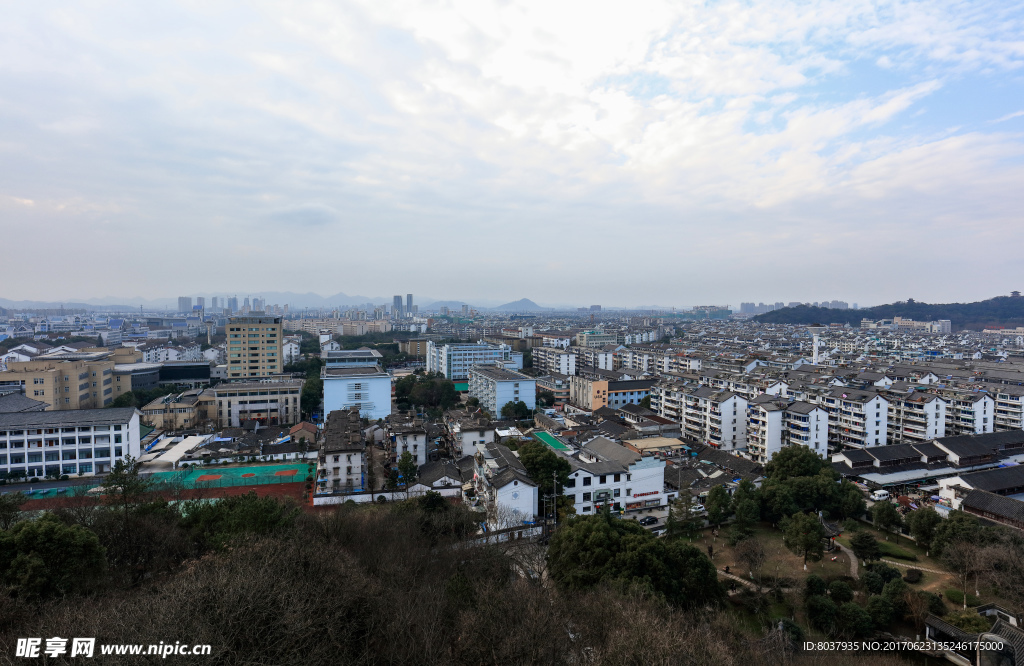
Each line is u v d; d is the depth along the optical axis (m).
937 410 115.00
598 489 84.44
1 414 102.75
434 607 40.84
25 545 42.09
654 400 152.62
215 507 65.19
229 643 28.92
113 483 66.19
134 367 173.62
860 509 78.75
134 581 51.62
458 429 112.44
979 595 57.78
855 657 48.94
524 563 62.09
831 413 122.94
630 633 37.22
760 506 80.69
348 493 85.62
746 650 43.94
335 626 34.47
